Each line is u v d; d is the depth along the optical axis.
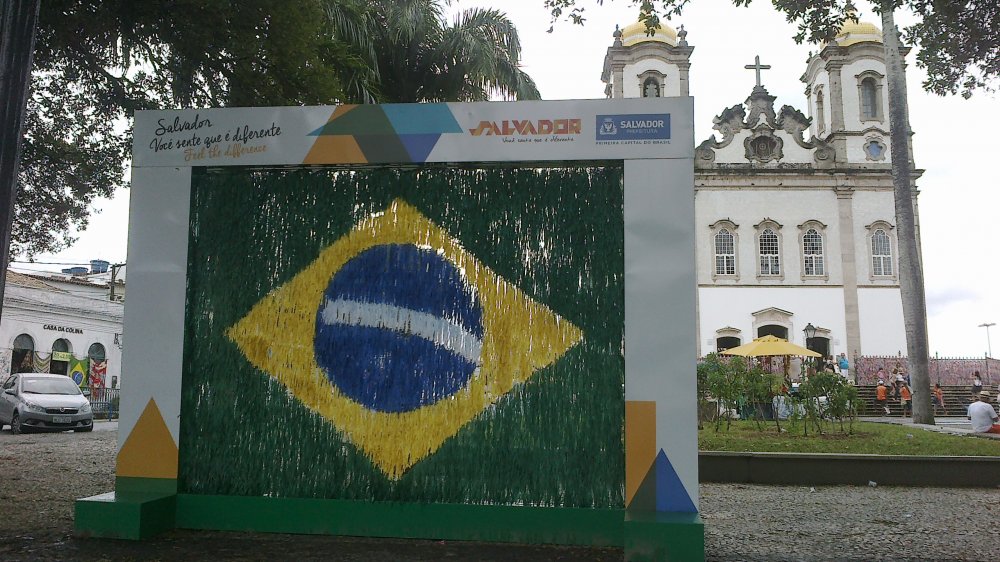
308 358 6.41
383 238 6.44
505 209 6.32
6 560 5.40
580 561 5.53
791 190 37.28
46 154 11.48
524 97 16.22
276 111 6.48
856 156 37.44
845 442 12.52
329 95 10.61
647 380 5.88
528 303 6.21
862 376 35.09
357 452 6.28
